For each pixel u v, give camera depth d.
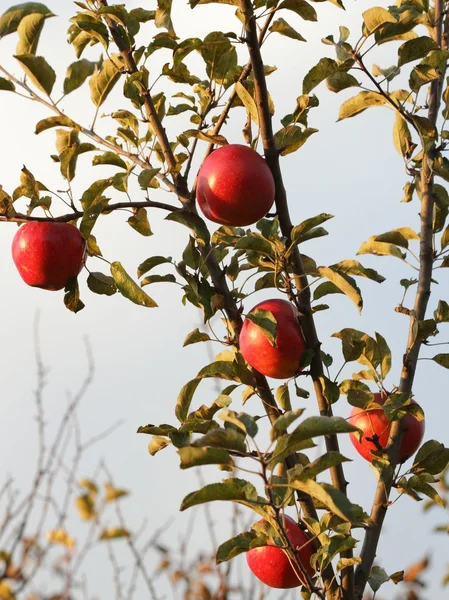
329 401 3.20
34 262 3.27
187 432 3.21
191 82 3.31
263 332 3.18
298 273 3.21
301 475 3.01
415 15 3.22
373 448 3.26
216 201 3.21
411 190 3.35
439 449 3.22
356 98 3.27
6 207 3.26
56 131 3.33
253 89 3.27
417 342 3.24
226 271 3.25
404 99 3.34
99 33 3.22
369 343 3.24
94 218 3.23
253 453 3.01
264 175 3.21
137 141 3.30
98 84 3.27
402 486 3.20
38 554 3.55
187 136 3.26
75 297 3.29
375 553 3.19
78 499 3.64
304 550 3.19
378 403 3.25
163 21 3.24
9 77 3.23
